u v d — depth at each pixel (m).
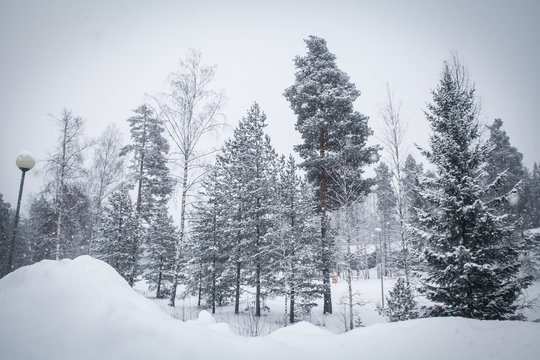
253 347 3.65
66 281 3.61
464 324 4.68
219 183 19.08
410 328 4.72
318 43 18.98
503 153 27.78
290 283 14.85
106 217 21.84
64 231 21.03
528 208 27.11
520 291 8.14
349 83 18.19
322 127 16.95
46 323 3.01
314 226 15.69
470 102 9.96
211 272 18.06
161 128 23.27
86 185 21.14
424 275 9.59
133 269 22.34
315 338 4.71
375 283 30.11
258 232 17.41
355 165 16.78
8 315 3.06
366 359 3.95
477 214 8.35
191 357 2.97
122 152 24.36
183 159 15.31
